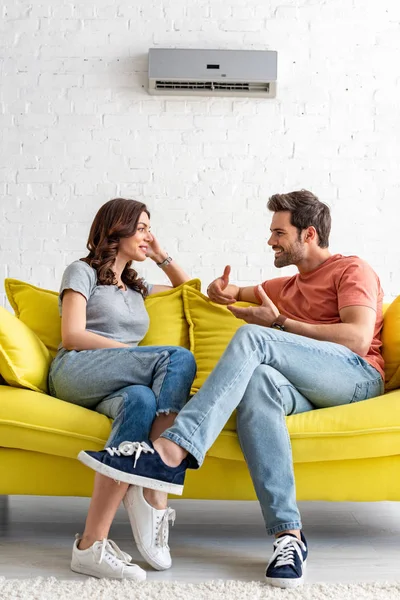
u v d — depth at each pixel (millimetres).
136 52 4324
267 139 4340
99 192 4324
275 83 4254
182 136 4332
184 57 4234
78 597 1880
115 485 2072
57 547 2311
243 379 2178
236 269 4332
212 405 2113
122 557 2059
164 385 2234
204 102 4336
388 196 4336
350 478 2281
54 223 4320
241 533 2502
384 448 2236
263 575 2088
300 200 2711
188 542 2393
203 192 4336
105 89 4324
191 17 4328
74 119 4312
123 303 2584
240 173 4336
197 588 1959
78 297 2453
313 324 2600
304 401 2352
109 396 2311
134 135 4324
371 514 2777
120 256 2641
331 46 4328
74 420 2246
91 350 2379
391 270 4332
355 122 4336
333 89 4332
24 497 2939
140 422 2170
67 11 4312
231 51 4234
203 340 2723
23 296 2783
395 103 4328
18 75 4297
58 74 4309
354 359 2412
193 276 4332
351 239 4340
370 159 4328
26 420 2234
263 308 2488
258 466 2146
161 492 2145
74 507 2807
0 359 2318
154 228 4332
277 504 2117
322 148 4336
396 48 4328
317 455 2234
